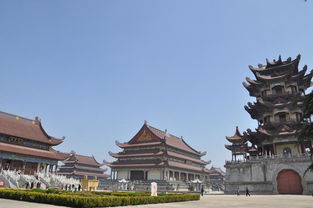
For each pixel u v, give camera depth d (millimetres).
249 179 59344
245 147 70250
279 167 56125
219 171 172625
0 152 64812
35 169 75438
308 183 52531
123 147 100688
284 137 63219
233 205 28141
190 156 113250
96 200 22875
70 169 125250
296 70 73750
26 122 80000
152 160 92875
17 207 20781
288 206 26750
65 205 23203
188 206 26141
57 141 84250
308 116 20516
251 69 76938
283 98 68875
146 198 28312
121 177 96938
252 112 75250
